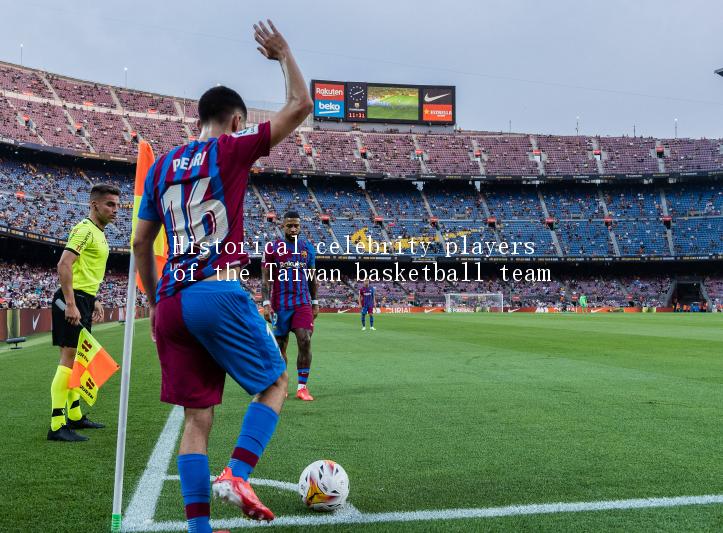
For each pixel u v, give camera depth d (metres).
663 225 58.16
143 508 3.28
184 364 2.74
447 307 53.38
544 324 27.42
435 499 3.41
